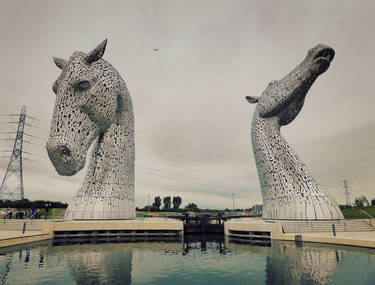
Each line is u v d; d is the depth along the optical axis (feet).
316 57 72.74
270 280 22.95
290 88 76.43
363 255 32.89
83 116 60.75
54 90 66.18
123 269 26.73
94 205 63.00
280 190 73.61
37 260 29.91
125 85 72.18
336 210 67.26
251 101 91.91
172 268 27.37
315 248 38.96
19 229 53.67
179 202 260.01
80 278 23.29
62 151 57.52
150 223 54.70
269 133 80.74
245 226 54.39
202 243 48.34
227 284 21.94
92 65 62.90
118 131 71.05
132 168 75.36
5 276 23.47
